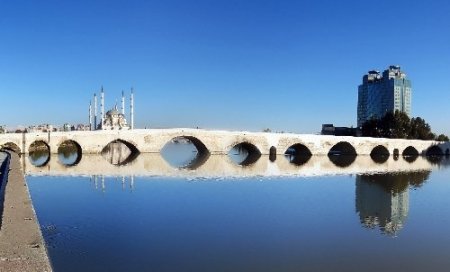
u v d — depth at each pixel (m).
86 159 89.75
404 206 38.75
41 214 31.84
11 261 11.76
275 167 82.38
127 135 104.12
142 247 23.55
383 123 169.00
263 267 20.86
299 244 25.03
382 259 22.52
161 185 50.28
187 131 110.62
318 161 103.38
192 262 21.28
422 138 171.75
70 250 22.59
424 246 25.06
